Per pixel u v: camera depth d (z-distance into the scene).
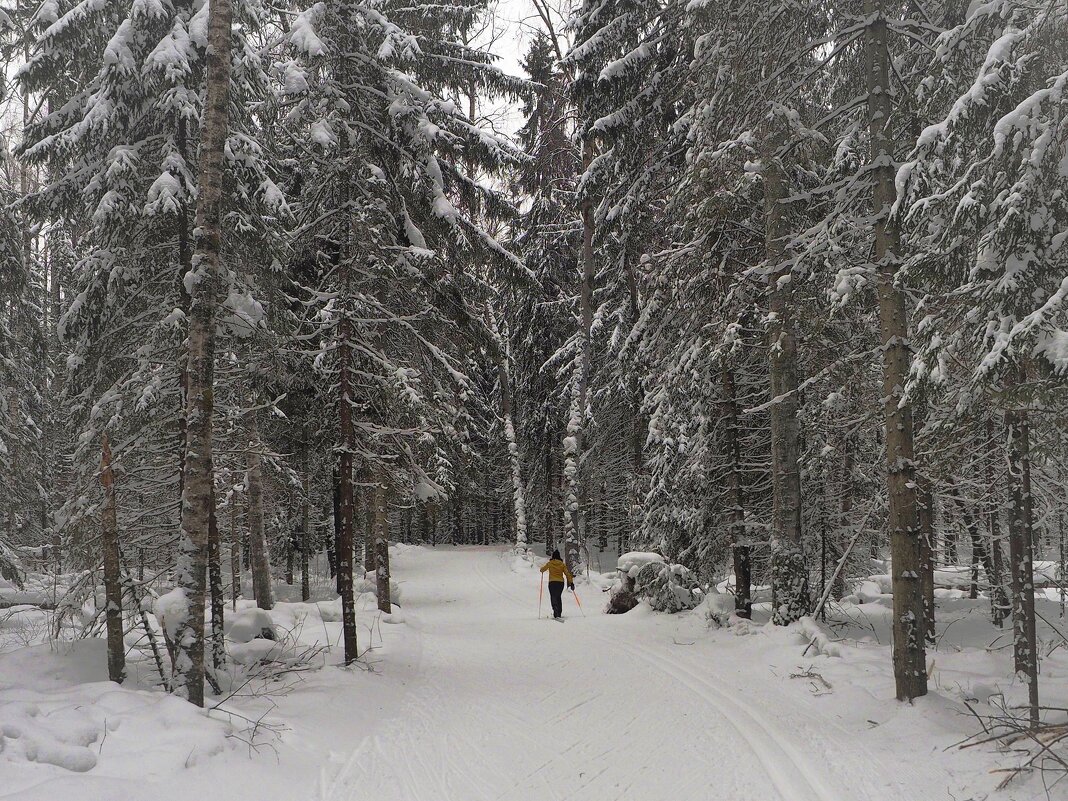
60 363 14.07
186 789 5.02
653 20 16.19
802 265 9.70
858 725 7.09
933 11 8.75
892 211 6.79
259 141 10.73
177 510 10.36
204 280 7.36
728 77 10.20
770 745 6.59
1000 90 5.69
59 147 9.49
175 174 9.63
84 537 10.24
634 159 16.73
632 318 20.36
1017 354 5.28
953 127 5.90
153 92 9.57
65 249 14.64
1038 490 8.59
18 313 13.69
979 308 5.93
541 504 33.62
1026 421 6.81
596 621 15.11
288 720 7.01
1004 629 11.82
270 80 10.62
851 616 13.67
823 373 11.05
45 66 9.61
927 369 6.39
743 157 11.59
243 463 15.16
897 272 7.79
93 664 7.88
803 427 13.32
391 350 14.88
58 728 5.45
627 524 29.11
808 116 11.09
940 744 6.23
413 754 6.60
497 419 34.41
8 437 16.25
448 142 13.64
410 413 13.79
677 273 14.50
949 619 13.39
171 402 10.61
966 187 6.09
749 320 13.50
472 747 6.80
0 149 11.82
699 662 10.57
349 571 10.54
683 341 14.40
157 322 10.04
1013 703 7.16
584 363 22.36
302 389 15.87
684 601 14.96
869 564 19.70
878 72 8.16
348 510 10.73
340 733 7.08
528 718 7.83
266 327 10.81
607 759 6.40
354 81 12.45
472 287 16.73
